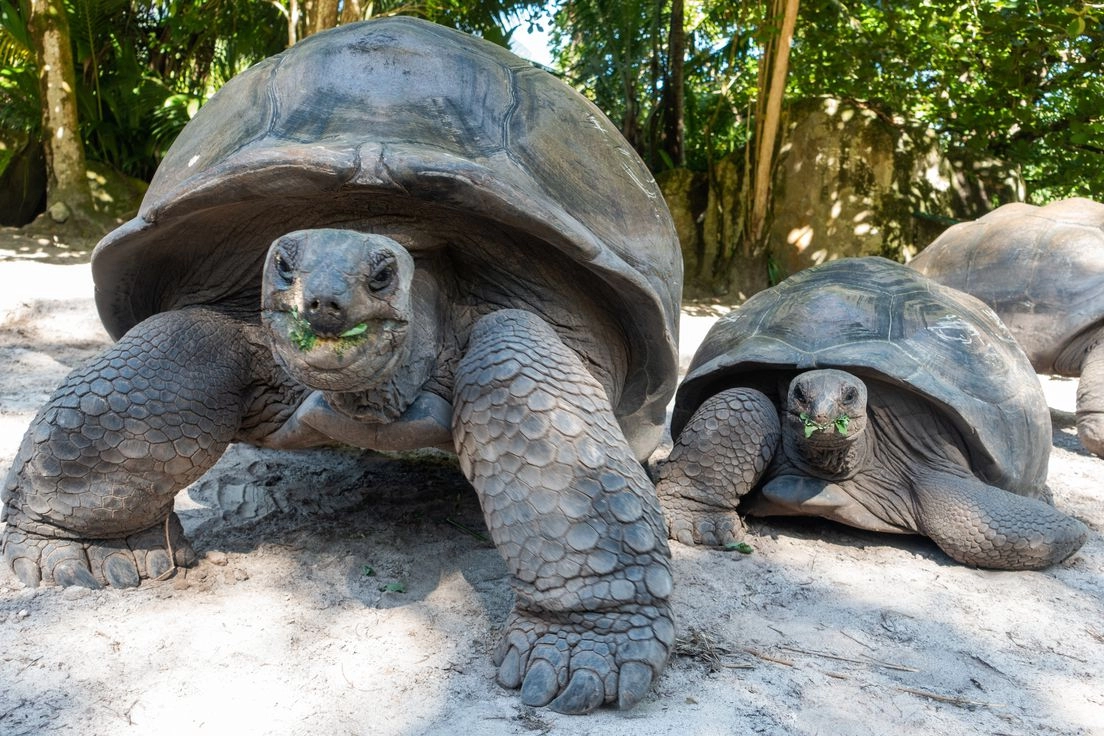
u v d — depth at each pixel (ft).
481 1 34.06
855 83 33.63
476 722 5.66
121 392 6.84
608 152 8.55
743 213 32.09
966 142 34.58
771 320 10.47
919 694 6.50
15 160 33.04
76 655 6.27
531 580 6.16
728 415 9.55
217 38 37.14
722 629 7.36
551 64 44.70
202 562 7.86
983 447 9.29
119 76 34.27
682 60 36.50
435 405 6.70
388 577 7.89
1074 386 20.26
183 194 6.77
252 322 7.55
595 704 5.82
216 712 5.68
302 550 8.40
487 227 7.17
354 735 5.50
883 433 9.65
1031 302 15.83
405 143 6.89
